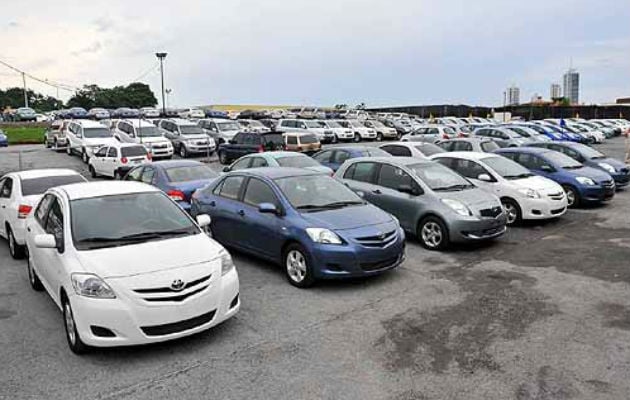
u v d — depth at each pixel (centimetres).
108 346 509
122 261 536
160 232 611
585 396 447
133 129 2759
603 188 1377
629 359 513
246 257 905
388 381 476
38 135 4231
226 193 905
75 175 1015
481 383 471
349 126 4031
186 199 1152
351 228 735
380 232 742
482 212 943
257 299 696
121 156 2088
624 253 920
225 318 561
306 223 742
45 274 640
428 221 955
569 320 614
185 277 528
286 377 485
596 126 4356
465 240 925
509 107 6912
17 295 725
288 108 8000
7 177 1016
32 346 558
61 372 499
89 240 579
